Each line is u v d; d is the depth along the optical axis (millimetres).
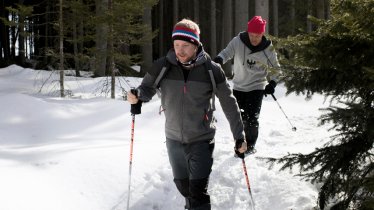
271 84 4984
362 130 2918
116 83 12930
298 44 2758
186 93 3102
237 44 5145
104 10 10258
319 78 2865
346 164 2979
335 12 2797
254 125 5301
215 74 3105
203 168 3217
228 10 19797
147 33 10523
